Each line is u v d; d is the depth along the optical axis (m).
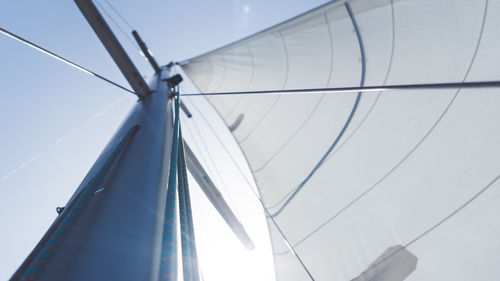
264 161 5.90
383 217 3.29
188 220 1.41
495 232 2.43
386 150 3.59
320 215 4.04
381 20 4.20
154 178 1.42
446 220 2.77
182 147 2.16
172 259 0.89
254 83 7.29
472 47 3.09
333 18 5.05
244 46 7.33
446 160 2.97
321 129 4.80
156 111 2.33
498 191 2.53
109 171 1.50
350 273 3.32
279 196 5.07
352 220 3.59
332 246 3.65
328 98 4.91
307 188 4.49
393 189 3.32
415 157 3.25
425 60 3.56
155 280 0.91
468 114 2.94
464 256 2.56
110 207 1.21
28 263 1.00
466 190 2.73
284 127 5.71
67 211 1.26
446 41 3.36
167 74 4.54
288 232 4.39
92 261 0.94
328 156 4.41
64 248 0.99
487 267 2.41
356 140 4.04
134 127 1.96
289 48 6.25
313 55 5.64
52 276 0.88
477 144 2.79
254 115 6.79
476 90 2.93
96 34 2.71
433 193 2.96
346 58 4.88
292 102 5.80
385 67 4.07
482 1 3.02
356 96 4.35
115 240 1.03
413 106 3.49
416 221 2.99
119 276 0.89
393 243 3.08
